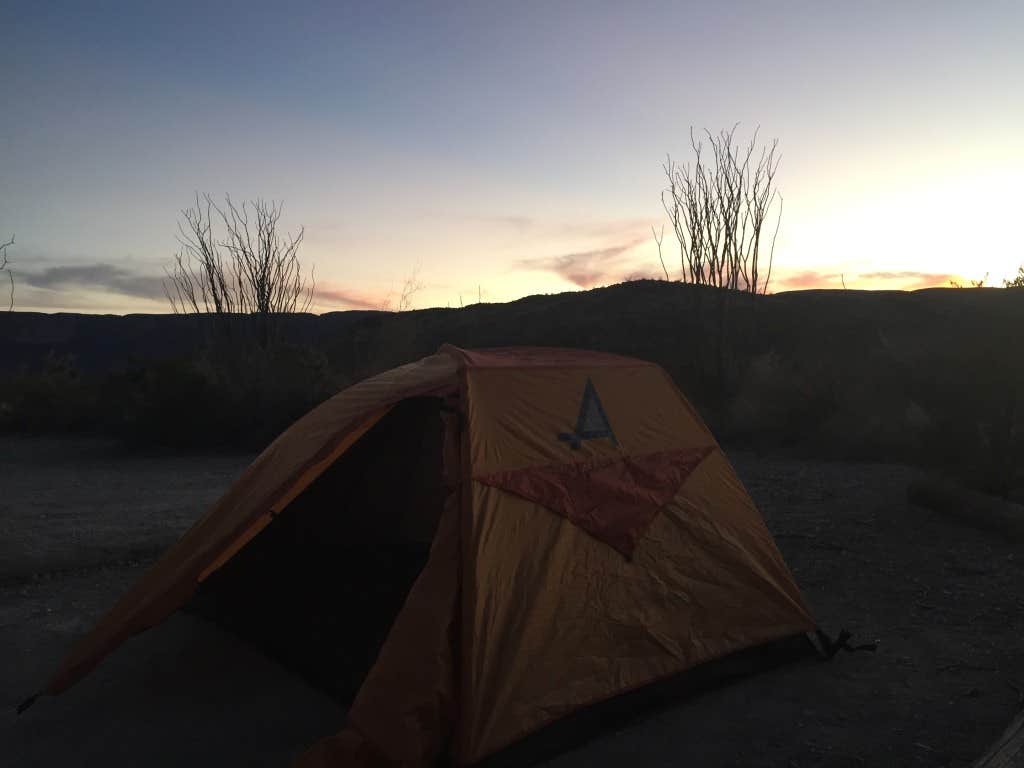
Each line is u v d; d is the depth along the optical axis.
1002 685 4.05
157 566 4.46
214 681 4.35
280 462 4.55
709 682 4.04
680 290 37.62
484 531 3.55
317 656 4.47
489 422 3.93
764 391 13.98
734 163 17.72
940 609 5.22
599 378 4.62
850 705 3.88
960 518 7.54
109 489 9.92
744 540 4.52
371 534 6.38
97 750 3.58
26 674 4.45
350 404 4.64
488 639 3.33
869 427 11.69
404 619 3.42
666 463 4.51
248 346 16.95
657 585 4.02
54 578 6.27
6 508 8.64
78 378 20.56
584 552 3.82
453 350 4.77
